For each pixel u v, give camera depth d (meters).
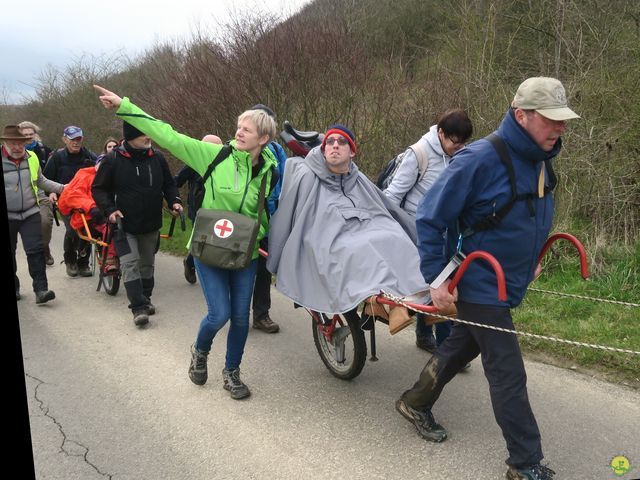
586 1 7.56
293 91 8.73
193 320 5.64
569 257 6.05
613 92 6.65
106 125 16.52
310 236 3.74
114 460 3.30
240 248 3.59
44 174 7.59
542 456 2.88
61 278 7.38
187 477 3.14
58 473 3.19
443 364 3.26
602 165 6.43
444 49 9.07
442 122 3.97
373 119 8.26
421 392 3.34
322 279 3.63
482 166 2.75
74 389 4.19
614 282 5.44
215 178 3.78
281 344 4.96
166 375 4.39
